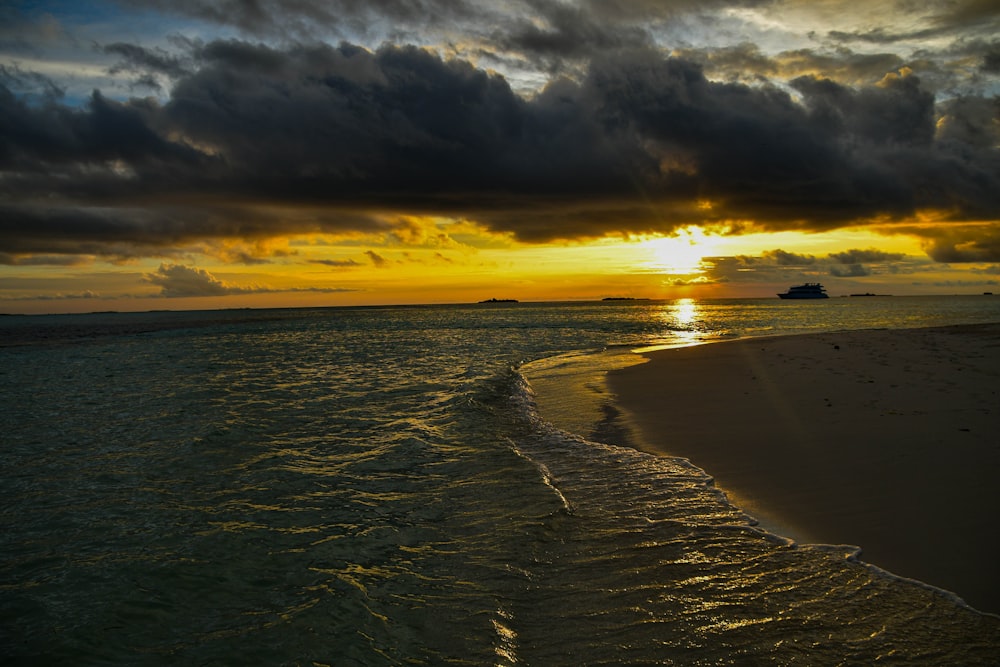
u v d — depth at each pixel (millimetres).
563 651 4500
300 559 6328
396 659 4516
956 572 5234
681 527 6664
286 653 4676
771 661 4254
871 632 4523
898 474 7523
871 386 13461
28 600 5641
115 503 8289
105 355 35875
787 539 6152
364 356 31234
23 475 9727
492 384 18922
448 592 5480
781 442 9539
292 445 11273
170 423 13867
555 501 7664
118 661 4680
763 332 46469
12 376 25125
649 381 17328
